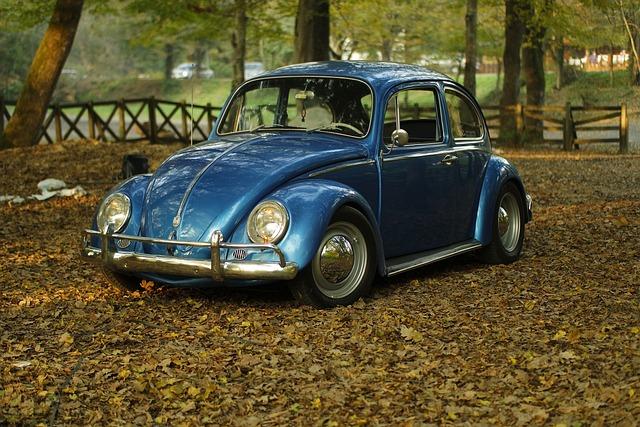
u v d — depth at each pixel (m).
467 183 8.76
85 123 44.81
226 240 6.92
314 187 7.04
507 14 27.81
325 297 7.12
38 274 8.70
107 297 7.68
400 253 8.12
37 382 5.48
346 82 8.05
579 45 30.67
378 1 28.42
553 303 7.20
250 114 8.36
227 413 4.95
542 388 5.13
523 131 27.53
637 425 4.39
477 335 6.31
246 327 6.67
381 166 7.78
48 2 24.47
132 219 7.33
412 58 42.28
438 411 4.82
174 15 26.31
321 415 4.86
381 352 5.97
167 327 6.73
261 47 48.16
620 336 6.09
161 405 5.09
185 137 26.53
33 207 13.59
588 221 11.84
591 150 26.16
